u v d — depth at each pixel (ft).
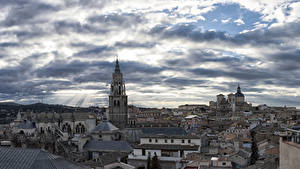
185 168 309.83
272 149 440.86
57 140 555.69
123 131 616.80
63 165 175.94
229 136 613.93
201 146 429.79
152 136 437.17
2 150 178.09
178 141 422.82
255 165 343.05
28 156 172.45
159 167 338.54
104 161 365.61
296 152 97.86
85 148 495.41
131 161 398.01
